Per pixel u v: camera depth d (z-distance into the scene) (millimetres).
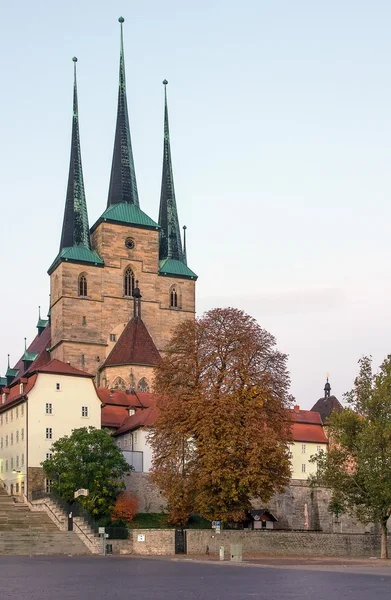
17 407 132375
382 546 98625
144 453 130375
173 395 103562
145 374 174125
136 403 150500
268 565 75312
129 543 98812
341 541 106875
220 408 96438
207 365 102250
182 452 101375
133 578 55781
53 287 191500
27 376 136875
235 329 104250
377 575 60031
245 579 55156
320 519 132375
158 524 108438
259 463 95375
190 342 105375
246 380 100188
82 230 192375
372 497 97875
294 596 42375
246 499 98625
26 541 96500
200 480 96062
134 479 119125
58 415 129875
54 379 130875
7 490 132625
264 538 102125
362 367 106125
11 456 132875
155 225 196750
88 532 99312
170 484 101000
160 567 69438
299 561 84812
